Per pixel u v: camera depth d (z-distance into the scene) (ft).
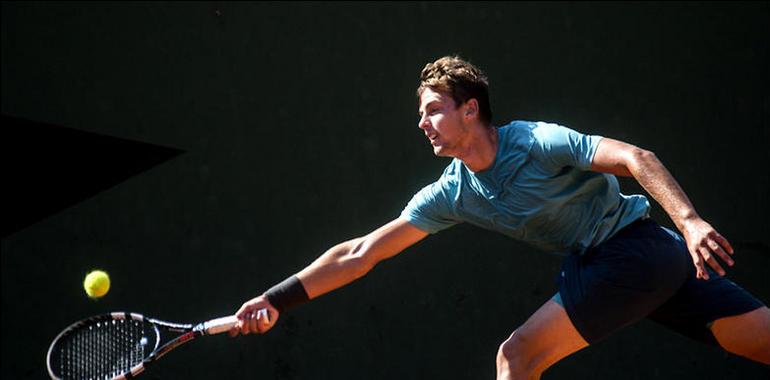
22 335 61.87
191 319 61.82
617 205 34.73
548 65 68.23
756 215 63.46
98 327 42.16
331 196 65.26
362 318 59.21
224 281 63.10
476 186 34.63
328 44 67.67
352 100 67.05
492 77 68.03
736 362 55.83
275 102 66.90
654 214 62.59
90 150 65.92
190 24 67.15
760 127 65.36
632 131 66.90
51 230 64.13
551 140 32.76
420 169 65.98
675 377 55.77
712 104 66.44
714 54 67.26
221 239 64.13
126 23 66.90
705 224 29.32
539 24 68.59
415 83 67.46
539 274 60.64
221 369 57.41
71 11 66.69
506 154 33.65
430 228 36.22
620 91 67.67
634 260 33.83
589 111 67.51
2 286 63.00
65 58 66.59
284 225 64.54
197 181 65.41
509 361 34.01
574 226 34.45
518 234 35.24
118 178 65.36
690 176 65.31
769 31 66.64
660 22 68.13
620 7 68.49
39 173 65.16
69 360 42.50
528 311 59.31
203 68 66.95
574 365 55.88
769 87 65.92
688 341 56.49
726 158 65.21
